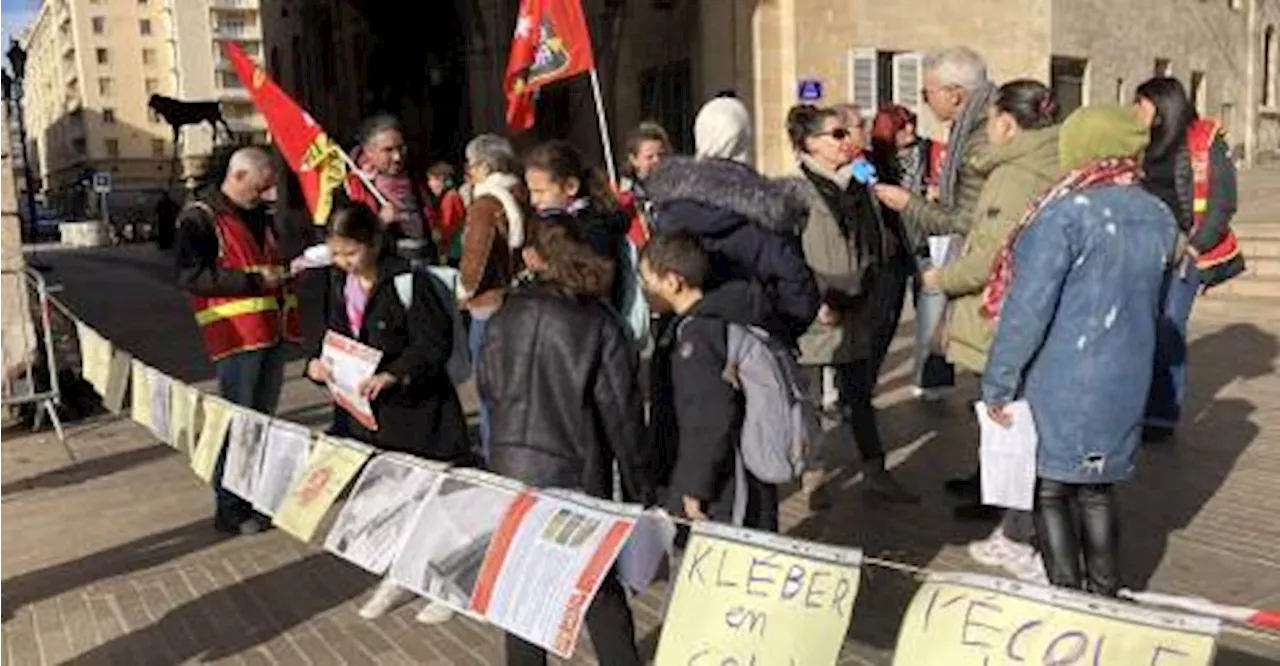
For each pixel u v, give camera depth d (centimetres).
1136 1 2364
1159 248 355
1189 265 633
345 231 458
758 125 1656
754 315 375
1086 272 352
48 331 826
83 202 7156
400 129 609
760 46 1652
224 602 495
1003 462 368
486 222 480
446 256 759
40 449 795
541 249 356
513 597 281
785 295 412
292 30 2923
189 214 556
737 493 370
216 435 442
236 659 437
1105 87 2267
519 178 497
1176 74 2552
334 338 474
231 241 560
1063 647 194
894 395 842
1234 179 635
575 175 450
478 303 486
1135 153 356
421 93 2214
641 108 1803
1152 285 357
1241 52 2852
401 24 2127
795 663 223
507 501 298
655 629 434
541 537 283
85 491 688
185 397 482
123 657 444
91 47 12200
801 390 380
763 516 381
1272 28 3012
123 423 870
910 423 752
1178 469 616
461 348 484
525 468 344
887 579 473
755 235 407
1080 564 380
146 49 12450
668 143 563
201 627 469
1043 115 450
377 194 584
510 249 486
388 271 466
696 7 1659
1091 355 353
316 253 562
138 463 748
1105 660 190
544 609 271
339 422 493
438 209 761
